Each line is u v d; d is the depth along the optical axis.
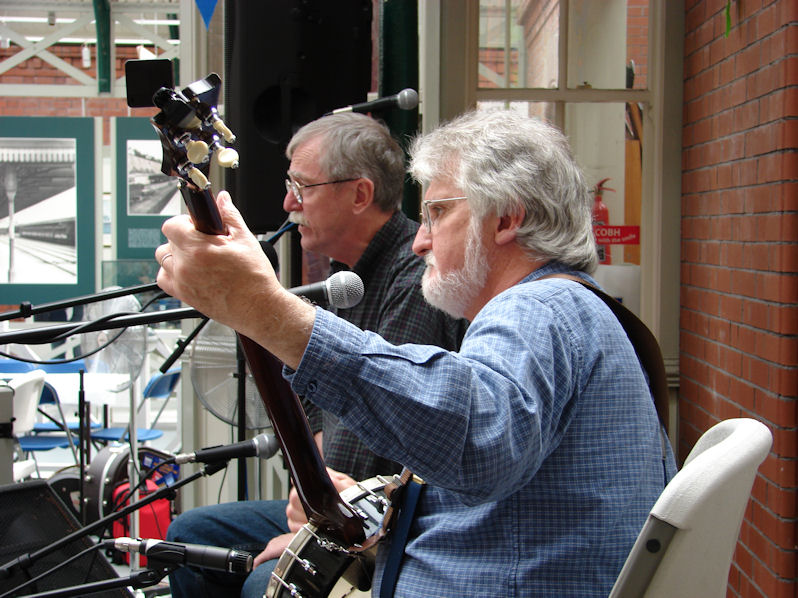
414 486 1.14
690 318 2.84
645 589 0.91
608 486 1.01
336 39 2.38
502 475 0.87
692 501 0.89
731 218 2.48
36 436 4.45
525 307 1.01
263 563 1.69
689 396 2.86
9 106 7.89
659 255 2.93
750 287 2.34
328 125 2.04
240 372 2.14
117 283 4.68
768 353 2.21
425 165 1.21
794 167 2.12
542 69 2.96
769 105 2.21
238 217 0.86
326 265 2.83
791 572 2.16
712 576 0.98
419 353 0.89
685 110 2.89
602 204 2.97
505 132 1.16
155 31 7.38
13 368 3.77
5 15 6.77
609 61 2.96
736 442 0.97
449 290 1.19
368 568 1.17
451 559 1.05
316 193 2.00
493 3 2.94
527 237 1.14
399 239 1.99
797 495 2.15
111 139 5.71
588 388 1.02
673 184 2.92
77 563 1.58
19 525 1.61
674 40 2.88
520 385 0.91
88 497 3.32
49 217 5.91
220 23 2.94
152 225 5.78
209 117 0.74
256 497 3.01
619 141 2.96
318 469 1.19
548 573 0.99
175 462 1.50
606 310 1.08
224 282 0.83
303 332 0.86
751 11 2.32
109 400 3.51
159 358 5.19
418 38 2.87
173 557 1.21
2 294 5.91
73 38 7.61
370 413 0.86
